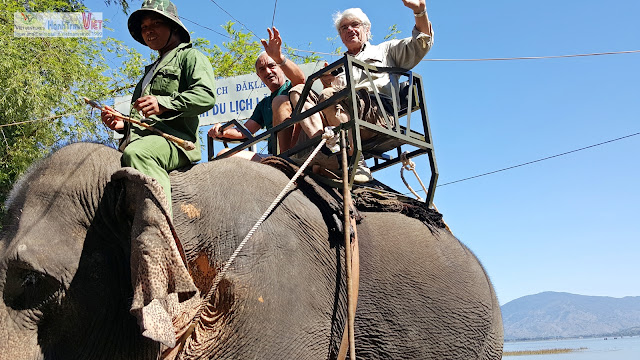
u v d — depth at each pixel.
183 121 3.82
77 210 3.44
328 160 4.21
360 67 4.19
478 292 4.75
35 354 3.16
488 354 4.96
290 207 3.79
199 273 3.52
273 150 4.37
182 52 3.96
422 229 4.54
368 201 4.36
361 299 4.00
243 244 3.41
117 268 3.42
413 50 4.83
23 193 3.50
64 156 3.61
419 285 4.26
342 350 3.79
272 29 5.09
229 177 3.77
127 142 3.73
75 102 11.18
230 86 9.59
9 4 11.14
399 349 4.15
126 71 14.84
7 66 10.32
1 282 3.20
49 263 3.24
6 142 10.39
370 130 4.06
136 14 4.03
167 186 3.49
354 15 5.00
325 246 3.80
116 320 3.37
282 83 5.91
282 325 3.48
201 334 3.44
